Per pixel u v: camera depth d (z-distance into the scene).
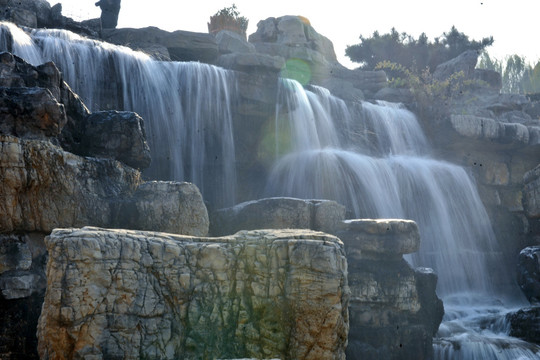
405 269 13.73
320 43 30.75
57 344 7.55
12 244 10.12
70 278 7.60
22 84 11.79
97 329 7.66
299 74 28.06
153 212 11.39
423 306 13.98
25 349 10.04
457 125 23.94
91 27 22.08
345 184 19.05
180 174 17.98
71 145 12.30
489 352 14.63
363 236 13.55
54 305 7.54
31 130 10.84
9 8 19.77
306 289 8.11
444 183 22.28
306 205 13.90
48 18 21.08
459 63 31.97
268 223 13.77
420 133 25.41
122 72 17.36
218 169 18.70
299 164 19.38
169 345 7.97
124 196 11.43
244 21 30.05
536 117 30.11
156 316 8.00
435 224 21.31
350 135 22.89
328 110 22.52
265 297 8.27
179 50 22.50
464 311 18.52
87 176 11.05
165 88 18.11
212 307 8.22
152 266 8.09
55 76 12.27
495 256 22.48
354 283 13.23
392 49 40.50
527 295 19.30
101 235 7.89
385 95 28.38
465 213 22.30
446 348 14.52
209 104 18.55
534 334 15.84
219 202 18.59
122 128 12.51
